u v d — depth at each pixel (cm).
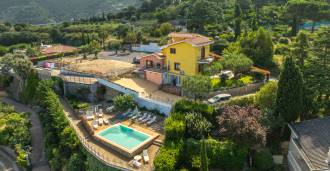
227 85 5616
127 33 10731
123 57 8888
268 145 4344
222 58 6444
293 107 4253
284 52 6794
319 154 3475
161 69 6581
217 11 10694
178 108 4788
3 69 8388
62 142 5175
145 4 16200
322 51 4794
